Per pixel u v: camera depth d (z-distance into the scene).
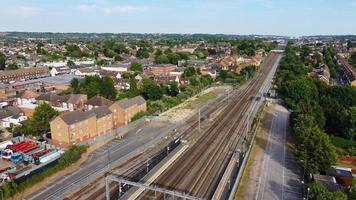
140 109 102.44
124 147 75.75
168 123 96.12
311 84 118.56
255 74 192.75
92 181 57.72
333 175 57.22
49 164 64.06
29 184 55.25
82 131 78.56
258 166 64.00
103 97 106.62
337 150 69.50
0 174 60.22
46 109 82.25
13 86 136.62
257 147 74.69
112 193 52.91
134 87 123.56
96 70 184.25
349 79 152.38
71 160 64.94
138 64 190.00
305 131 64.44
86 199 51.16
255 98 130.00
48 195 52.88
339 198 44.72
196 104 120.25
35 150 73.56
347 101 104.62
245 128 90.50
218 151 73.25
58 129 75.12
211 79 165.00
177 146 76.44
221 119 100.44
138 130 89.12
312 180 56.03
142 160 67.75
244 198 51.62
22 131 82.50
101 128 86.25
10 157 68.44
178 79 156.12
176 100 120.81
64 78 158.50
